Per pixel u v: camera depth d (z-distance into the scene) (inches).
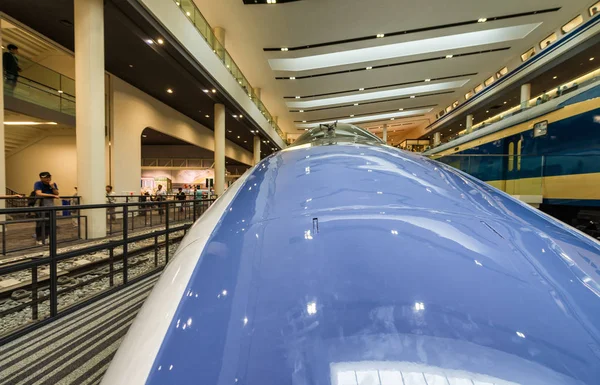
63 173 474.0
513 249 26.4
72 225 224.4
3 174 239.1
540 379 15.0
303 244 26.7
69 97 391.2
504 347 16.5
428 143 1429.6
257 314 19.7
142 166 828.0
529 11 479.2
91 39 223.5
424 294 20.1
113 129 390.9
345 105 964.6
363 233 27.5
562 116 273.0
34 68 346.0
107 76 385.1
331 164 47.3
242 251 27.2
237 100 522.9
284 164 51.9
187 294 22.9
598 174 231.0
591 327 18.3
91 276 146.6
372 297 20.0
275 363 16.4
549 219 36.2
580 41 485.7
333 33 508.1
